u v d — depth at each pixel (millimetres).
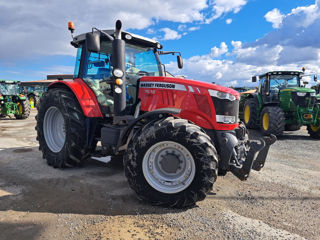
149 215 2094
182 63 4039
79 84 3379
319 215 2162
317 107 6137
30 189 2623
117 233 1813
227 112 2611
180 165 2260
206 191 2166
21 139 5613
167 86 2729
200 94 2605
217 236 1799
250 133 7055
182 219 2033
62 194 2498
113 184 2799
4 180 2898
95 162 3740
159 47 3861
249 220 2045
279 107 6355
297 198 2523
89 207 2217
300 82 7578
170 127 2203
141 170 2266
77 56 3844
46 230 1844
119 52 2654
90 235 1785
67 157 3213
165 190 2221
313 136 6363
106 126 2863
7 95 10703
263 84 7582
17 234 1790
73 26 3449
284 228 1932
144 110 2840
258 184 2908
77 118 3246
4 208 2178
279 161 4027
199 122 2629
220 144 2541
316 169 3588
